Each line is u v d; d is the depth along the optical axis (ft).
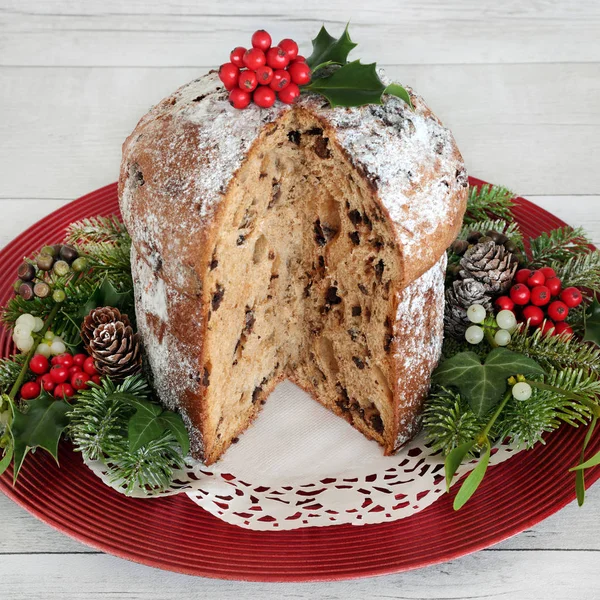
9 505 1.94
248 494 1.91
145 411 1.88
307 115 1.85
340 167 1.85
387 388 1.96
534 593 1.83
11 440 1.85
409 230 1.80
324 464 1.99
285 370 2.16
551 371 1.99
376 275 1.88
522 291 2.04
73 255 2.17
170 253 1.80
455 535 1.79
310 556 1.77
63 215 2.42
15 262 2.31
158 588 1.84
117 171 2.66
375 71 1.89
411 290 1.87
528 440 1.88
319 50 1.97
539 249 2.24
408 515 1.84
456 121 2.78
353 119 1.85
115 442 1.88
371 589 1.84
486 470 1.89
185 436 1.89
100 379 1.96
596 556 1.87
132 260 1.98
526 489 1.85
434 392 2.01
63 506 1.82
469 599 1.82
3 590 1.83
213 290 1.83
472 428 1.89
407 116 1.89
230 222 1.82
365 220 1.86
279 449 2.02
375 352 1.94
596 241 2.45
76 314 2.11
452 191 1.88
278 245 1.99
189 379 1.89
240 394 2.02
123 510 1.83
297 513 1.86
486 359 1.95
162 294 1.87
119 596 1.83
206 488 1.91
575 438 1.93
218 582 1.85
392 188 1.80
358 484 1.93
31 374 2.02
